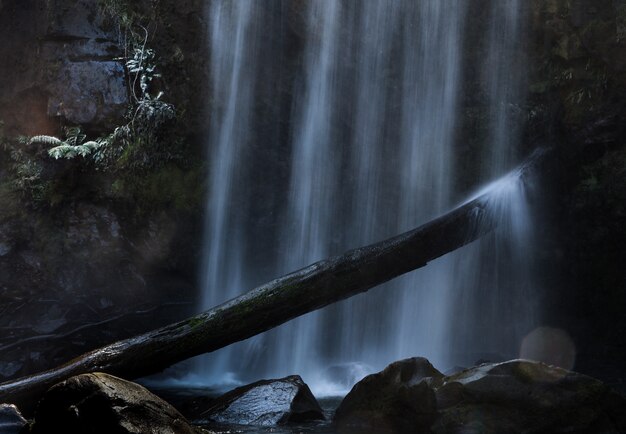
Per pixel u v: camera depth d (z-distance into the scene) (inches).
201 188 515.5
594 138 477.7
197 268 515.5
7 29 514.3
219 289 518.0
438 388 221.8
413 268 308.8
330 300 286.4
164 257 507.8
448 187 514.0
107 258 497.0
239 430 227.9
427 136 520.1
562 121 486.0
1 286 478.9
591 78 482.9
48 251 488.7
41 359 442.9
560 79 491.5
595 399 212.8
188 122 517.3
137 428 169.6
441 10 519.5
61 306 486.3
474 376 218.8
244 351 477.7
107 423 170.2
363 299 497.0
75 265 492.4
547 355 471.5
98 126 493.7
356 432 224.2
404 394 225.3
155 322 491.5
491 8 512.4
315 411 253.8
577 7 484.4
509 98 507.5
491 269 495.8
